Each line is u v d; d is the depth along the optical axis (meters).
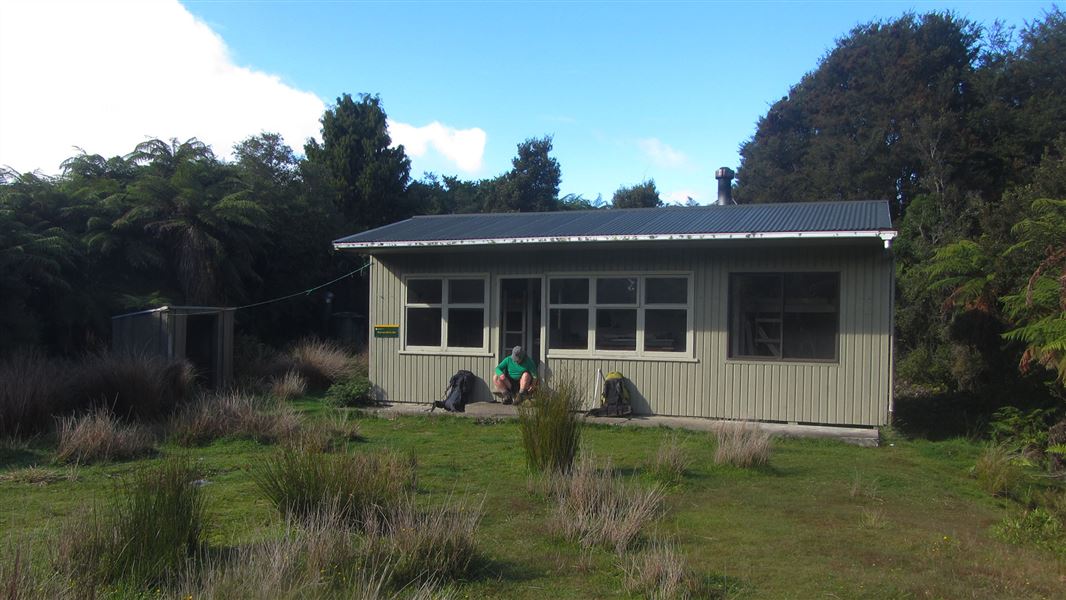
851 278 10.70
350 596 3.89
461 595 4.36
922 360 14.54
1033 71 24.41
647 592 4.35
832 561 5.12
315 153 28.72
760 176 30.91
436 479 7.25
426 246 12.02
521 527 5.70
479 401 12.56
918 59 25.22
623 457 8.59
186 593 3.76
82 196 16.77
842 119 27.03
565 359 12.05
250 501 6.23
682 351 11.51
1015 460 8.12
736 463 8.10
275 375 15.52
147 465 7.58
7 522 5.51
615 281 11.90
